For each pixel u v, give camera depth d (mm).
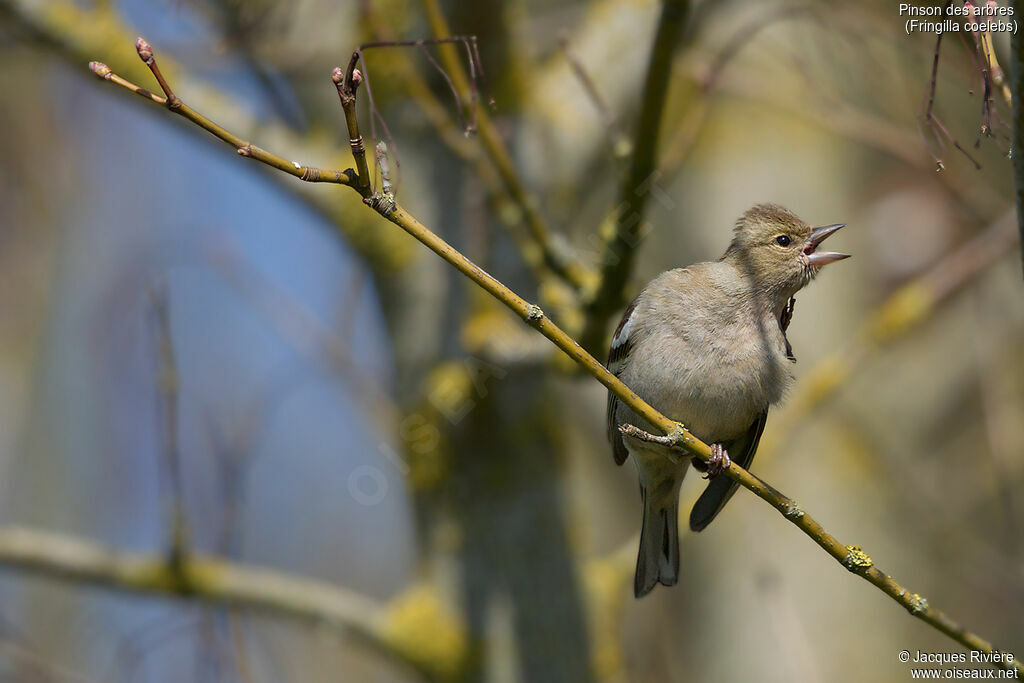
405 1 10508
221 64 10383
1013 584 13945
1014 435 14922
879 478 15039
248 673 9961
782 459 15055
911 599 6539
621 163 8328
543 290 9453
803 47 13625
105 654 15422
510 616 10266
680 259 15945
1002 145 5887
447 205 10500
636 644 14883
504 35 10656
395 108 10508
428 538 10477
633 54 11062
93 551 9875
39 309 17312
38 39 9922
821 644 14375
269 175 10336
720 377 8477
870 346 11445
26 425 16891
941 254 16109
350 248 10539
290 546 19219
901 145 11914
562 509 10531
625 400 6414
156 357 9898
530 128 10664
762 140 16172
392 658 10203
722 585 14797
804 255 8898
